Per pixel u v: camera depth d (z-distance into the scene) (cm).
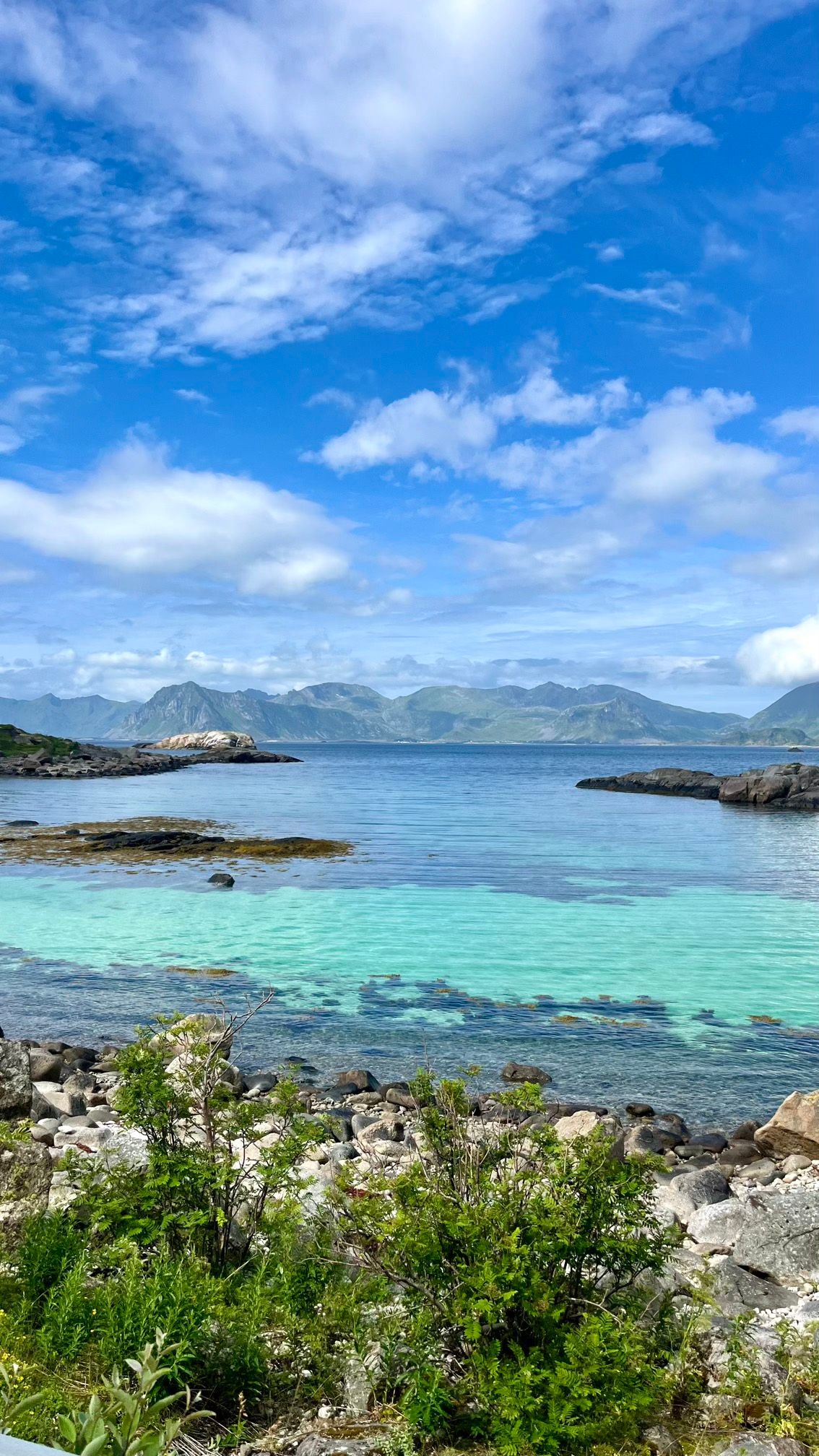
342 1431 541
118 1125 1265
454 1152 659
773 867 4366
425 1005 2150
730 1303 718
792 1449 495
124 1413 253
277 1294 657
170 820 6569
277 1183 731
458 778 13675
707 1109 1578
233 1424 545
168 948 2688
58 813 7275
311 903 3388
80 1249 663
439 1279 585
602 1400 513
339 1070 1734
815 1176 1262
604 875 4081
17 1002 2144
